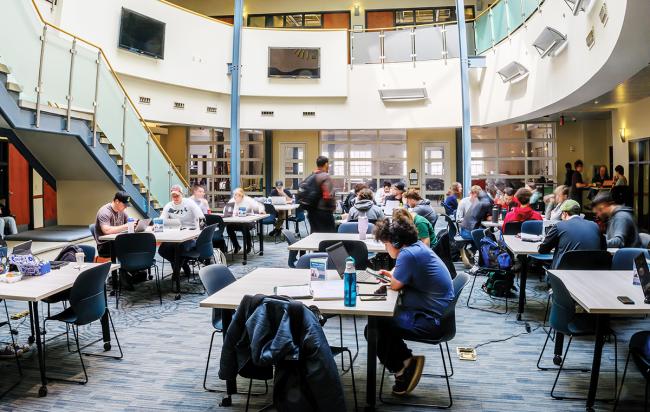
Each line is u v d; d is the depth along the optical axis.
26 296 3.25
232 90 12.42
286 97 13.79
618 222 4.94
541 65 9.69
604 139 14.99
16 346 4.15
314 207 6.61
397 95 13.41
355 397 3.21
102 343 4.46
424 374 3.75
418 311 3.26
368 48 13.71
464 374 3.74
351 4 16.75
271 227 13.65
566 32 8.33
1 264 3.91
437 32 13.27
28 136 8.41
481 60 12.60
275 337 2.50
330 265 3.91
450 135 15.95
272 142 16.47
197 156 16.69
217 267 3.73
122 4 10.98
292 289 3.26
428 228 5.76
